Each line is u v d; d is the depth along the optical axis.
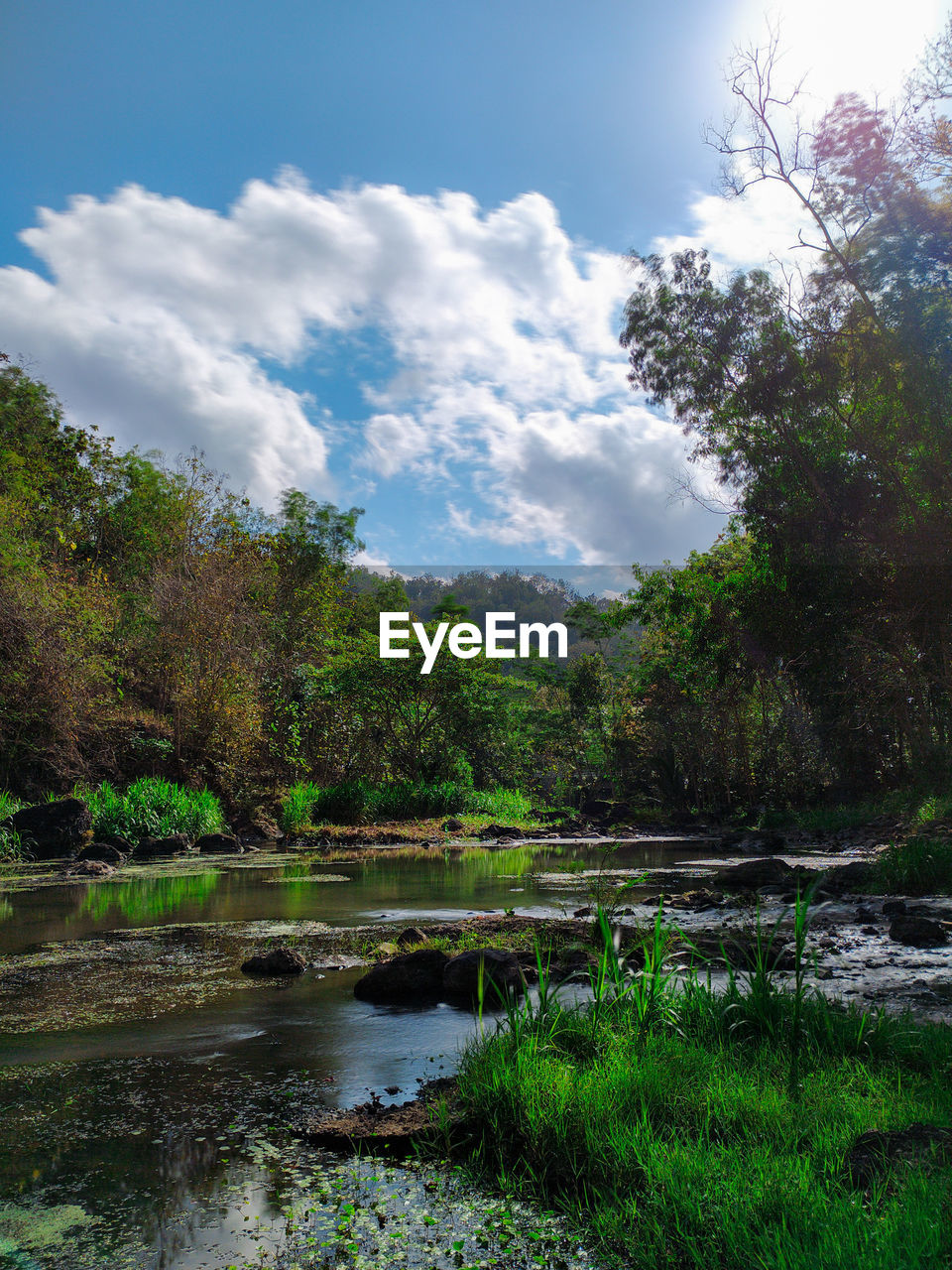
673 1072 3.99
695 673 31.66
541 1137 3.59
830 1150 3.28
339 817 25.22
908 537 18.27
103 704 23.25
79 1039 5.43
